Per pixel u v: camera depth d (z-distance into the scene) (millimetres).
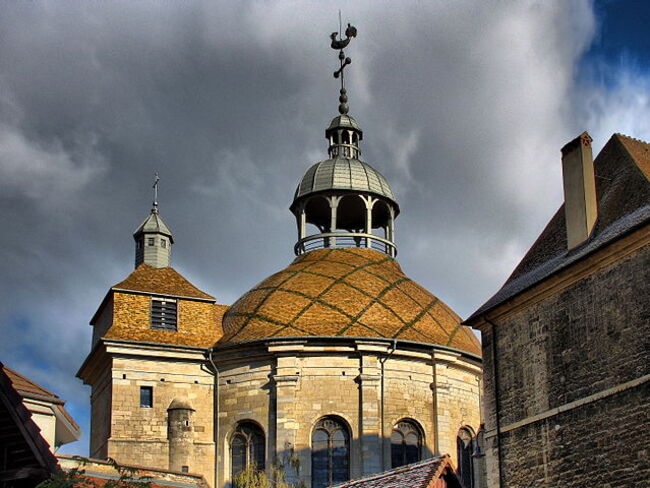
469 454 49094
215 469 47344
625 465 28562
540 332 32438
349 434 47281
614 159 34219
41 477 23203
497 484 32812
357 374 47969
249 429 47750
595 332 30391
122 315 48938
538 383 32125
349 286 50969
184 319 49625
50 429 29875
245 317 49906
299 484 44688
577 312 31156
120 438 46531
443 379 49000
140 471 37125
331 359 48125
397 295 51188
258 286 52500
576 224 32812
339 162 56656
